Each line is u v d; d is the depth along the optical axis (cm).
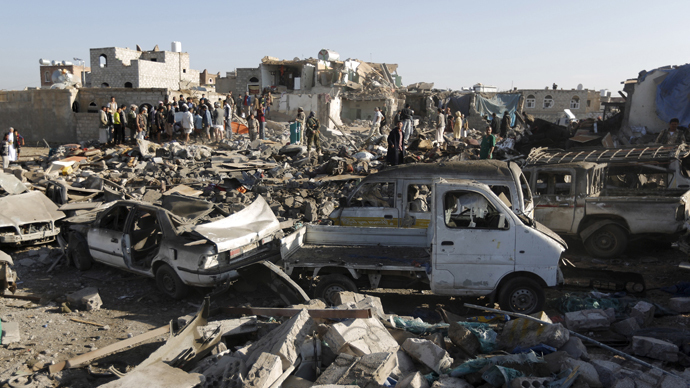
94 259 827
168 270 702
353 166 1617
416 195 853
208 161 1812
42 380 467
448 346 500
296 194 1339
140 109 2425
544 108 4972
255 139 2230
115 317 645
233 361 422
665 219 845
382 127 2430
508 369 405
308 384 396
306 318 466
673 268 829
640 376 409
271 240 752
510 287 601
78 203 1027
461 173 795
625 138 1859
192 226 730
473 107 3275
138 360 513
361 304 547
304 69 4175
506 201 747
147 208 748
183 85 4600
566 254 934
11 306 683
